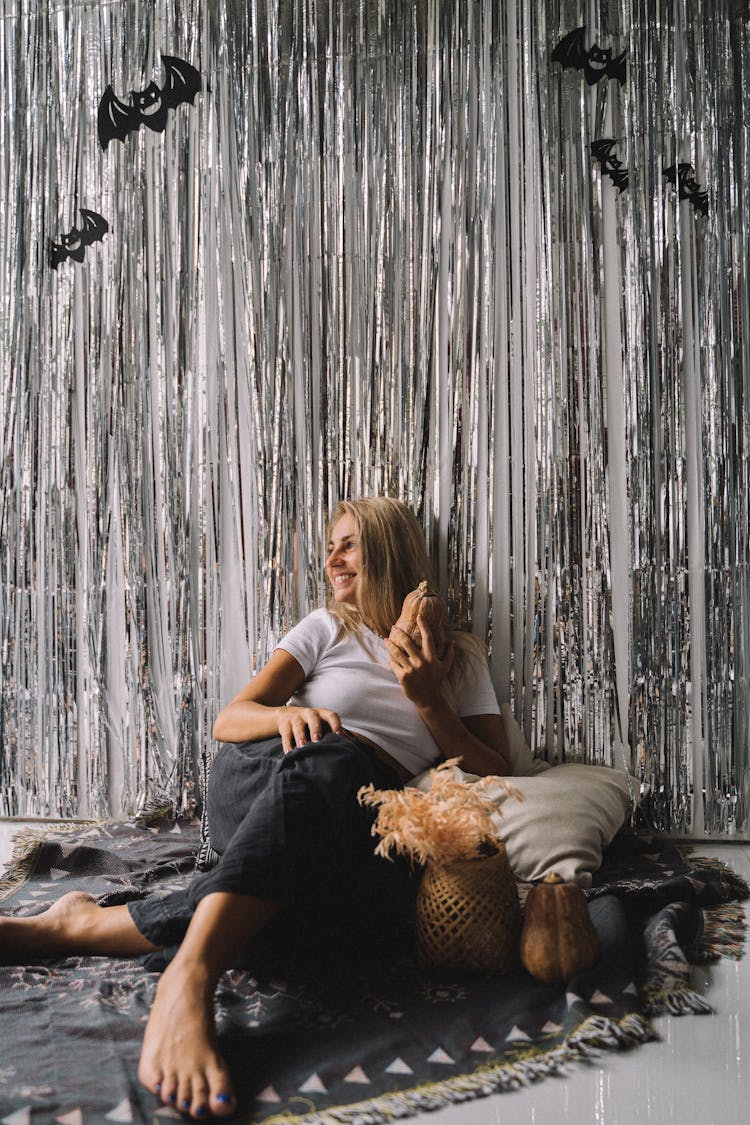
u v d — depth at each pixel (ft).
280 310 7.74
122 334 7.91
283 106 7.68
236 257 7.78
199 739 7.92
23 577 8.07
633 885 5.94
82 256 7.93
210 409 7.86
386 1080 4.10
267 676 6.60
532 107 7.47
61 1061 4.24
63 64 7.92
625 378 7.48
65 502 8.02
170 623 7.94
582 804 6.48
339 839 5.25
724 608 7.45
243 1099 3.96
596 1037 4.35
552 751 7.63
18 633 8.09
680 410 7.44
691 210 7.40
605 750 7.57
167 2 7.77
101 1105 3.91
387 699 6.54
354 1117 3.84
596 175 7.44
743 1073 4.16
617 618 7.56
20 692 8.11
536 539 7.60
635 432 7.48
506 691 7.67
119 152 7.86
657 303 7.44
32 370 8.00
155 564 7.95
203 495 7.88
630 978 4.83
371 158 7.61
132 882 6.38
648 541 7.49
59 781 8.08
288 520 7.81
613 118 7.41
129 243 7.88
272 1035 4.48
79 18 7.89
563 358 7.52
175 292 7.85
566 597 7.57
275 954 5.37
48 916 5.34
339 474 7.77
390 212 7.61
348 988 4.99
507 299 7.56
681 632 7.49
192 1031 4.12
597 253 7.46
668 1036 4.47
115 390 7.93
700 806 7.51
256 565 7.87
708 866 6.73
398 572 6.97
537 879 6.17
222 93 7.75
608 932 5.20
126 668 8.00
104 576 8.00
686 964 4.94
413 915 5.88
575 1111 3.90
